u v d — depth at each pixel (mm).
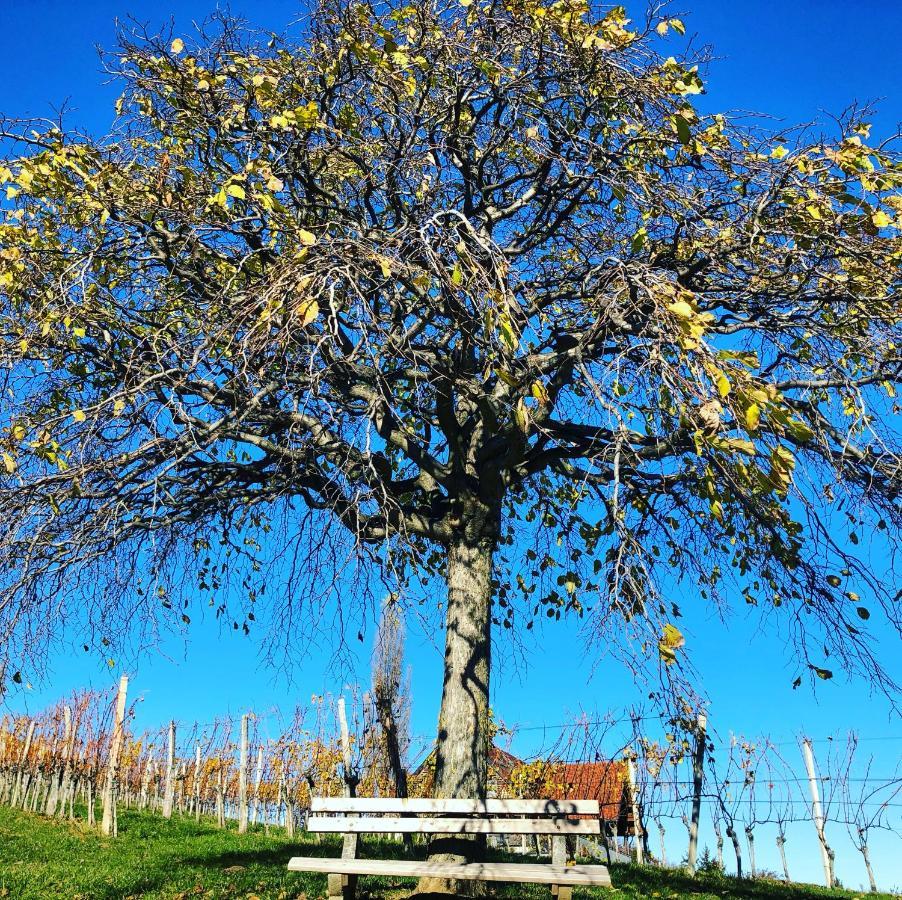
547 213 8906
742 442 4855
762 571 8477
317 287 5996
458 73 8094
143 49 8438
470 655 7895
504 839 15078
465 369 8016
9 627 7008
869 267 6906
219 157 8688
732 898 9195
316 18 8273
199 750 20531
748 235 7305
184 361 7445
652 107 7566
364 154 8547
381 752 14359
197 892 8523
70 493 7262
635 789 13273
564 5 7496
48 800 17938
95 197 7711
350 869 6496
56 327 7699
